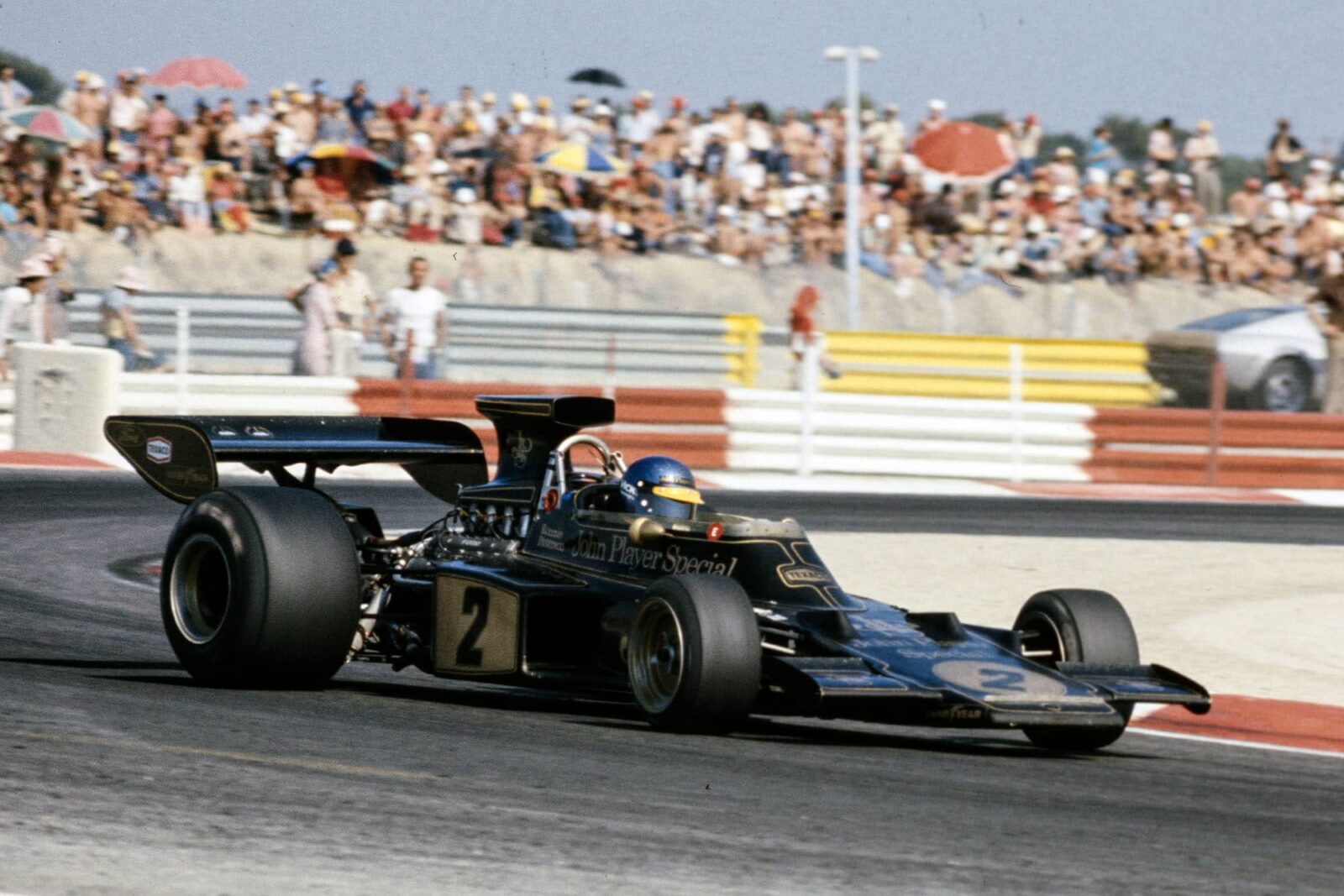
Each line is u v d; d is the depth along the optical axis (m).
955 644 23.97
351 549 26.30
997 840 17.84
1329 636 39.28
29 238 76.44
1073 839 18.09
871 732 26.16
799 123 95.56
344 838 16.59
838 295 89.38
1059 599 25.38
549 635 25.72
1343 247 100.12
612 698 26.77
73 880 14.73
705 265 88.06
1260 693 31.97
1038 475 67.50
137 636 33.41
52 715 22.53
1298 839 18.89
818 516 55.75
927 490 64.00
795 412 65.31
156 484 29.23
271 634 25.47
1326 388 76.44
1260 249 99.12
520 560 27.23
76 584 39.44
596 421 27.98
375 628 28.94
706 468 64.44
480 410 28.97
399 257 83.62
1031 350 70.88
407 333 63.75
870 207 92.69
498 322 68.88
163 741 20.98
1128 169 98.88
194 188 83.88
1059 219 94.50
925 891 15.63
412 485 57.94
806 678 22.00
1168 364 72.50
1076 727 24.66
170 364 66.94
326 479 58.00
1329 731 28.00
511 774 20.03
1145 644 37.22
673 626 23.09
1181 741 26.66
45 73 90.38
